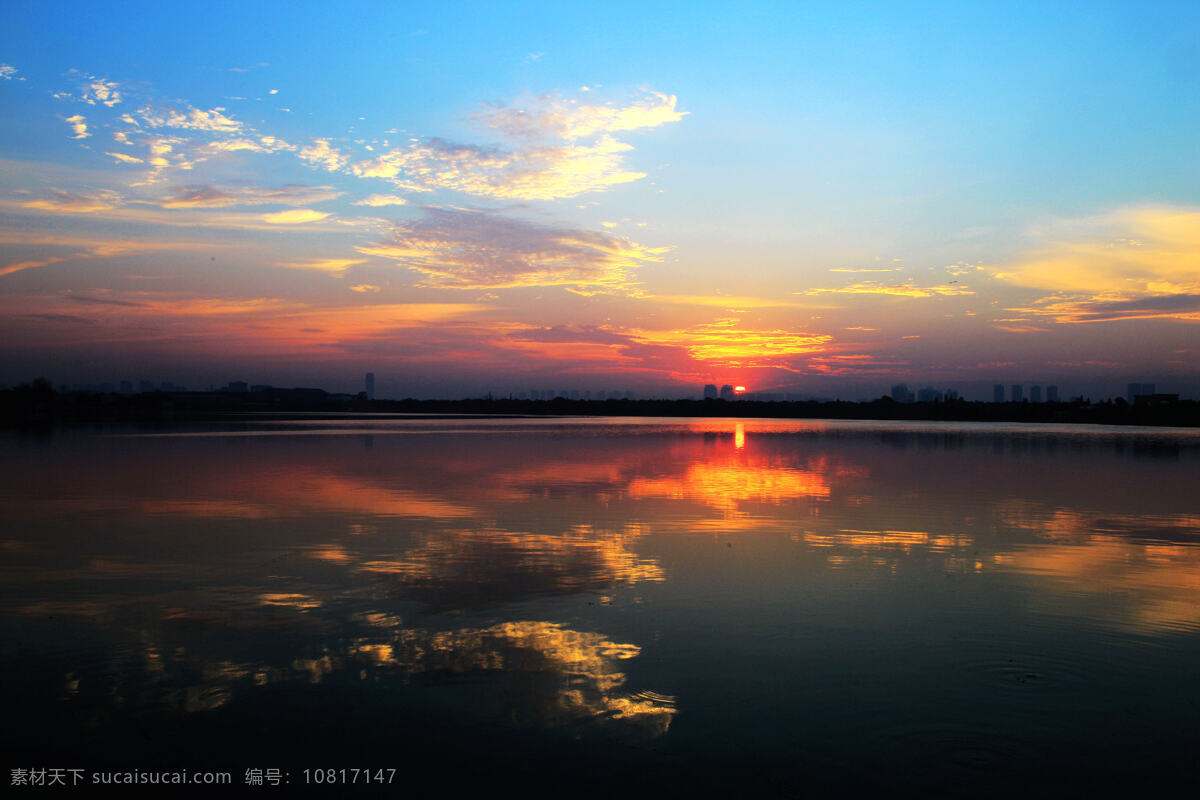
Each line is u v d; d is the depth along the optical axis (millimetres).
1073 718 8203
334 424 93562
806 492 26188
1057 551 16391
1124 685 9055
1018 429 92250
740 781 6922
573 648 10195
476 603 12234
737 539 17562
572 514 21031
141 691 8727
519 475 31188
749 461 39094
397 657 9820
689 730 7883
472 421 111688
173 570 14312
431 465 35531
